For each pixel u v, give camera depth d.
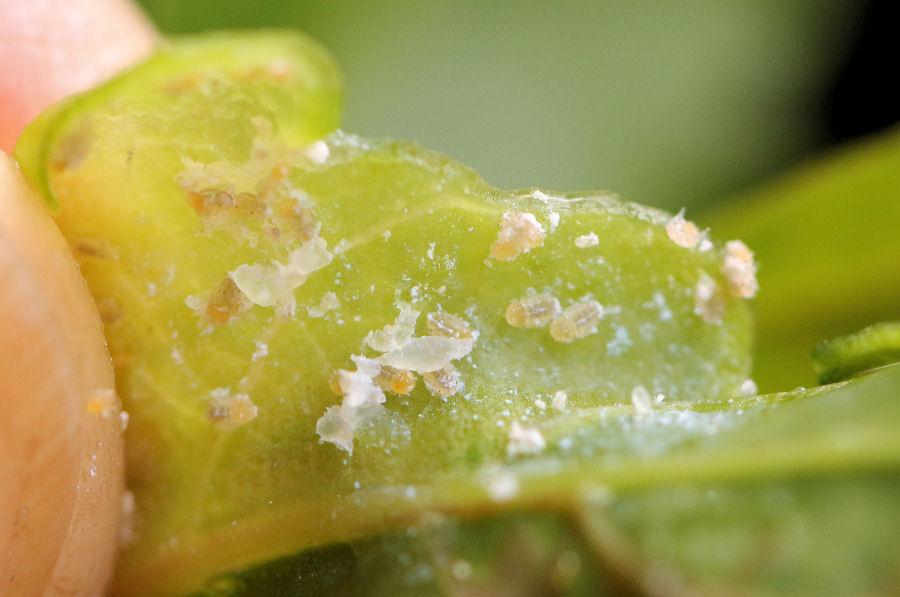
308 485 0.08
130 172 0.07
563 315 0.08
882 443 0.07
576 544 0.07
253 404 0.08
